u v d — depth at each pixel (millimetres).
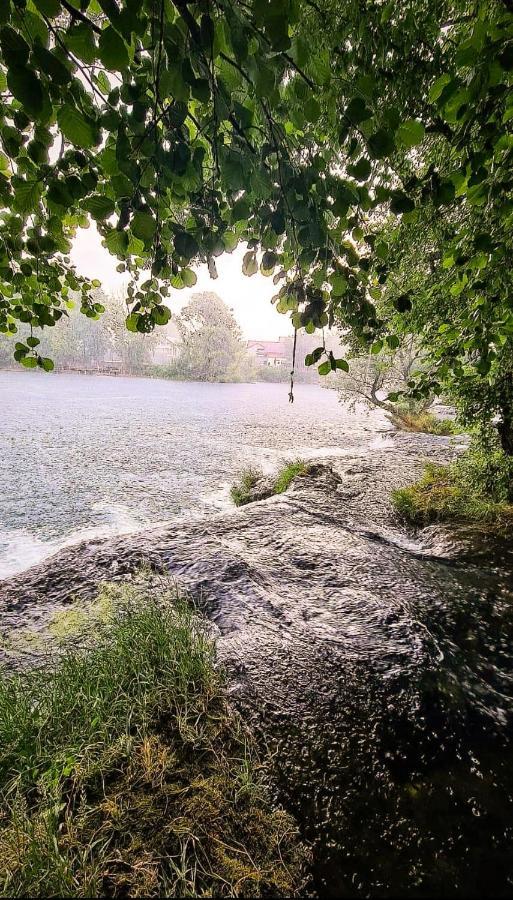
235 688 2641
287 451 13844
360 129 1136
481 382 4871
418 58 1693
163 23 890
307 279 1623
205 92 1032
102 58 858
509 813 2113
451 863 1883
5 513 8062
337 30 1396
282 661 2928
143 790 1963
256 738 2346
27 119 1310
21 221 1894
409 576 4414
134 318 2047
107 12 825
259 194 1327
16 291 2328
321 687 2742
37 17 889
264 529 5281
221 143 1261
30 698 2438
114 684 2514
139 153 1154
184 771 2082
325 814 2027
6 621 3346
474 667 3160
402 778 2242
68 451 12945
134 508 8594
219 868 1725
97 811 1856
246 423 19125
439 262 4156
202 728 2324
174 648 2803
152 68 1077
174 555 4383
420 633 3373
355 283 1684
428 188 1558
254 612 3492
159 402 25562
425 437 13484
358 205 1416
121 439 14883
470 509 6027
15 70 825
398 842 1954
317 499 6637
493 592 4207
